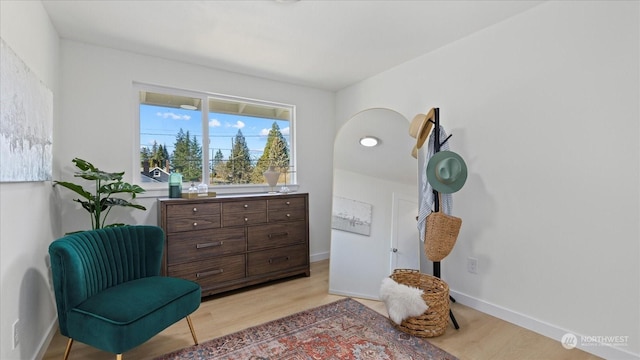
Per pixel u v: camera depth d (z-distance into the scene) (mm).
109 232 1917
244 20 2242
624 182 1721
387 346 1920
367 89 3564
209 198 2752
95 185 2596
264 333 2088
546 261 2041
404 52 2814
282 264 3174
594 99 1823
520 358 1798
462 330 2119
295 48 2729
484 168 2379
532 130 2104
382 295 2168
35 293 1729
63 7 2037
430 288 2344
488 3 2031
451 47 2621
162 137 3010
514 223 2205
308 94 3881
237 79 3354
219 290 2768
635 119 1681
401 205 2816
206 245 2721
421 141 2445
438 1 2010
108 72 2662
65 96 2475
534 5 2061
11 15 1451
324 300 2684
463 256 2531
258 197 3035
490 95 2338
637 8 1667
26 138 1553
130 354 1840
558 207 1985
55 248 1547
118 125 2703
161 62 2912
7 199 1384
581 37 1869
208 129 3266
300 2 2020
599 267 1814
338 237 2979
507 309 2244
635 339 1688
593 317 1836
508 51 2225
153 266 2078
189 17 2199
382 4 2043
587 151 1855
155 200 2891
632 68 1688
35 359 1703
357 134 3076
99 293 1676
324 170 4031
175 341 1988
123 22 2258
